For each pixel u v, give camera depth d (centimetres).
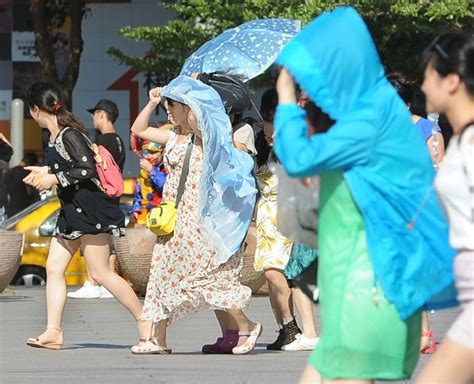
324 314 1262
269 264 2441
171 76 5316
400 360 1249
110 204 2466
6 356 2389
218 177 2292
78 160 2412
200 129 2266
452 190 1235
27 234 4284
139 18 6069
